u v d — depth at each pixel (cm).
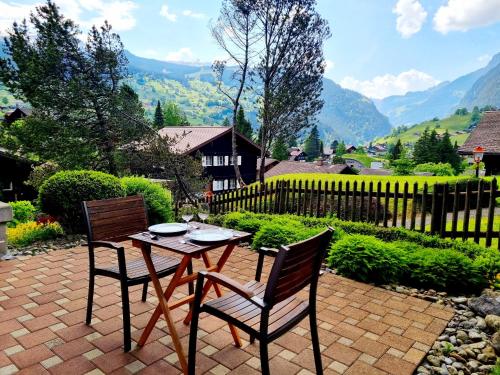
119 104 1257
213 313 236
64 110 1209
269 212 829
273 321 225
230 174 3259
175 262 330
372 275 442
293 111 1702
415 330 325
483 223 789
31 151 1253
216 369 261
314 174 1706
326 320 343
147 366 262
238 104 1794
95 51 1234
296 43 1639
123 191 677
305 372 261
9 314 338
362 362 275
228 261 513
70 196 623
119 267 282
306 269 229
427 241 532
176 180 1137
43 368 257
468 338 314
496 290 404
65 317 333
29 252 536
